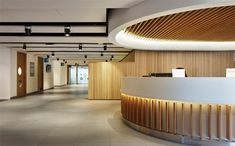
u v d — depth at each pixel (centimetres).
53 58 2247
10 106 1108
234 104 508
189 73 1404
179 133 562
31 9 607
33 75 1833
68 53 1728
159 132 592
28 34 780
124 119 762
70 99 1414
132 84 700
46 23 779
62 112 947
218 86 511
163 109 592
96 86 1404
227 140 520
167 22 703
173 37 1034
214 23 716
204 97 522
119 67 1404
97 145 523
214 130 530
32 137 582
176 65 1402
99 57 2112
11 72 1421
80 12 635
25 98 1453
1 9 605
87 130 655
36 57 1908
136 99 678
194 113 546
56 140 557
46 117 838
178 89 554
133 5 573
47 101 1308
